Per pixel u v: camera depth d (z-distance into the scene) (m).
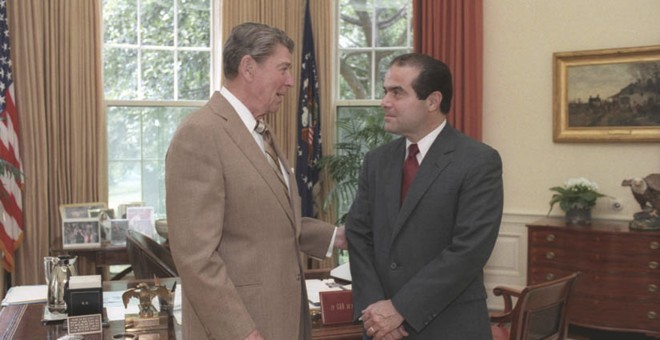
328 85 6.29
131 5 6.08
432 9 6.02
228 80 2.09
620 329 4.94
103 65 5.99
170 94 6.20
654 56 5.30
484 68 5.99
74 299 2.34
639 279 4.86
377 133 5.92
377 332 2.13
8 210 5.34
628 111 5.41
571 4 5.64
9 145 5.34
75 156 5.65
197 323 2.02
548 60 5.75
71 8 5.59
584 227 5.08
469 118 5.93
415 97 2.22
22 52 5.46
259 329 1.99
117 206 6.07
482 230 2.12
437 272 2.11
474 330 2.19
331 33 6.29
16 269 5.55
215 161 1.94
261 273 2.01
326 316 2.42
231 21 6.02
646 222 4.90
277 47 2.06
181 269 1.88
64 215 5.43
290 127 6.20
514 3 5.86
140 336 2.29
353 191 6.16
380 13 6.41
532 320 2.63
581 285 5.05
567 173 5.70
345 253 6.34
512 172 5.91
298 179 6.17
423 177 2.22
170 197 1.92
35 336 2.25
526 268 5.82
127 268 5.66
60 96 5.62
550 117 5.76
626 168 5.48
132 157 6.10
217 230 1.92
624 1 5.46
